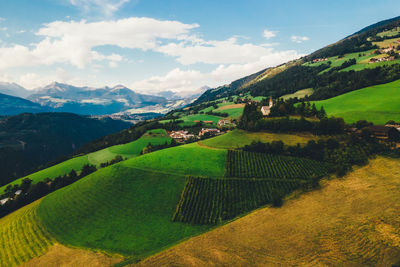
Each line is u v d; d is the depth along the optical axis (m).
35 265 52.75
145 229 60.56
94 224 65.81
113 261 49.91
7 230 71.56
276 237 47.09
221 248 46.81
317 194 62.16
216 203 67.25
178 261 44.91
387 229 41.41
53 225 68.81
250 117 136.38
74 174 116.94
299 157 88.25
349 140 91.00
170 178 82.00
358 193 57.09
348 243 40.75
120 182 84.25
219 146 108.00
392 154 72.69
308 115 132.62
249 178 77.62
